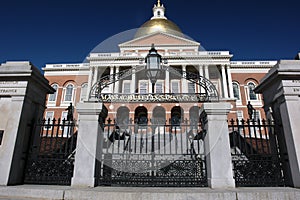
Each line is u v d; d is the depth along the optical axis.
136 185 5.18
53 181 5.39
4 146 5.13
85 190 4.30
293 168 4.96
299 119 5.11
